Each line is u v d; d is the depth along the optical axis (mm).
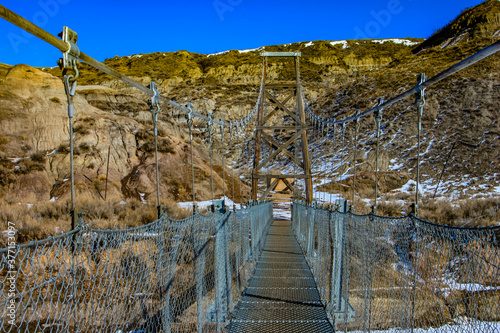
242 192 28703
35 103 30703
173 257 2891
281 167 40281
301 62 93188
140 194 24312
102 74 72688
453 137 37219
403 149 36969
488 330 2043
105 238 2021
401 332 2990
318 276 6789
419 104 3262
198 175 28172
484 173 29531
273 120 55938
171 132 38094
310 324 4875
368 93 54281
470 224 12602
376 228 3641
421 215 14414
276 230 16266
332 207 6625
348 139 36094
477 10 82312
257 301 5848
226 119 55906
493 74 48656
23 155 25750
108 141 28844
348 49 101688
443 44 78375
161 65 90125
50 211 14922
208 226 4113
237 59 99688
